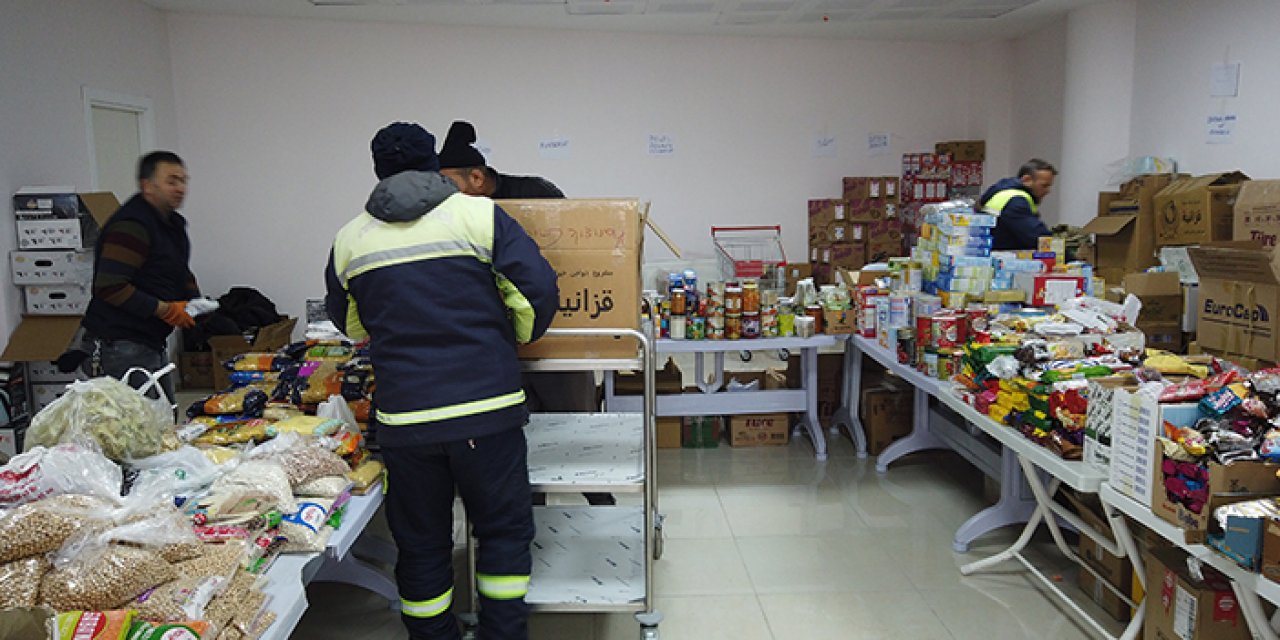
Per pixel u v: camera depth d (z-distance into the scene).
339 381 2.35
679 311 3.96
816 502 3.53
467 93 6.52
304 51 6.26
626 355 2.21
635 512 2.74
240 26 6.15
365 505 1.93
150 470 1.73
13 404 4.30
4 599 1.17
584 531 2.61
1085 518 2.62
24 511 1.27
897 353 3.43
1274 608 1.92
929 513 3.39
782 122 6.96
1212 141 4.93
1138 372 2.06
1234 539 1.51
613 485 2.18
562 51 6.59
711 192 6.95
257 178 6.33
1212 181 4.29
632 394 4.18
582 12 5.89
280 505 1.67
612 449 2.45
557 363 2.21
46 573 1.23
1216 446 1.61
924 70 7.08
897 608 2.61
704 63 6.79
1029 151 6.84
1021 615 2.55
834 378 4.60
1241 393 1.74
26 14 4.58
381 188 1.86
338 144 6.39
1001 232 4.49
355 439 2.06
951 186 7.11
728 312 3.96
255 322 5.91
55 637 1.10
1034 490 2.62
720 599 2.69
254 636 1.35
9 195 4.45
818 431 4.12
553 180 6.74
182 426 2.26
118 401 1.73
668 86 6.77
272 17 6.16
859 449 4.14
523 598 2.05
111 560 1.23
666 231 6.95
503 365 1.90
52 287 4.48
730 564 2.94
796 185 7.05
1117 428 1.90
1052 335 2.53
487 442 1.88
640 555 2.46
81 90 5.06
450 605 2.09
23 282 4.45
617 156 6.79
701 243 7.01
